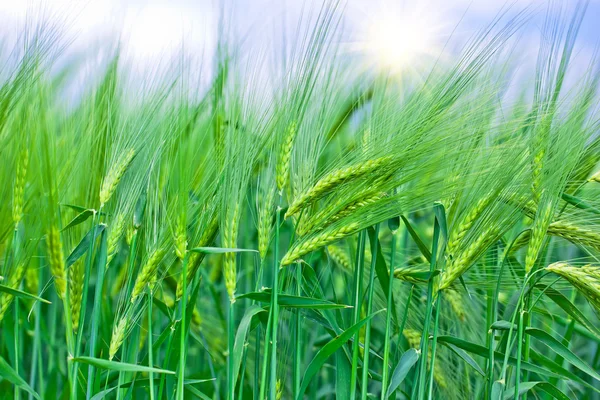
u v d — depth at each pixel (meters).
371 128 1.40
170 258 1.45
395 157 1.36
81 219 1.35
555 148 1.40
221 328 1.61
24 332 1.60
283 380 1.50
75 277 1.38
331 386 1.64
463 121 1.37
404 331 1.53
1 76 1.40
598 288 1.35
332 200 1.38
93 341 1.36
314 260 1.59
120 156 1.39
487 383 1.39
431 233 1.74
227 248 1.34
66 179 1.42
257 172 1.51
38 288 1.52
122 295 1.38
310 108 1.39
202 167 1.44
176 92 1.38
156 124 1.42
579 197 1.45
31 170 1.39
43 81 1.37
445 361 1.55
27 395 1.50
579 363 1.36
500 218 1.37
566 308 1.43
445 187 1.38
